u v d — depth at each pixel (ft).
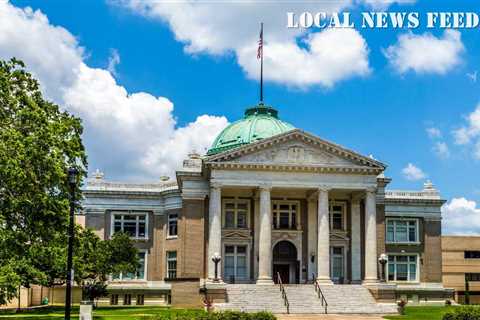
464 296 343.87
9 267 125.59
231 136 267.80
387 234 274.16
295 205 237.04
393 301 199.93
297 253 232.73
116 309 199.93
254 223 232.12
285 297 191.93
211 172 214.28
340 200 238.27
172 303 199.41
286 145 216.33
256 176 214.69
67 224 140.97
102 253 209.87
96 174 265.34
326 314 182.70
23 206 135.03
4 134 133.08
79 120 154.92
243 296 196.44
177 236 252.42
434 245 274.98
